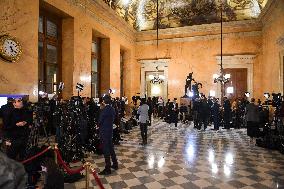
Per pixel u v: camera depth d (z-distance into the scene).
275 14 13.73
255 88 18.03
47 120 9.05
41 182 4.56
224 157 7.58
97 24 14.66
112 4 16.08
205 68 19.34
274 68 14.30
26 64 9.01
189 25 19.81
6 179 1.44
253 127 10.52
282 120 9.06
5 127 5.30
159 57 20.67
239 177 5.71
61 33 12.34
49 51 11.63
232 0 18.02
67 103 7.63
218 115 13.87
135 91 21.27
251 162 7.02
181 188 4.99
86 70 13.38
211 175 5.85
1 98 6.98
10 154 5.27
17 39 8.59
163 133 12.41
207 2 18.83
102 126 5.98
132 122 14.85
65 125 7.22
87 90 13.51
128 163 6.85
